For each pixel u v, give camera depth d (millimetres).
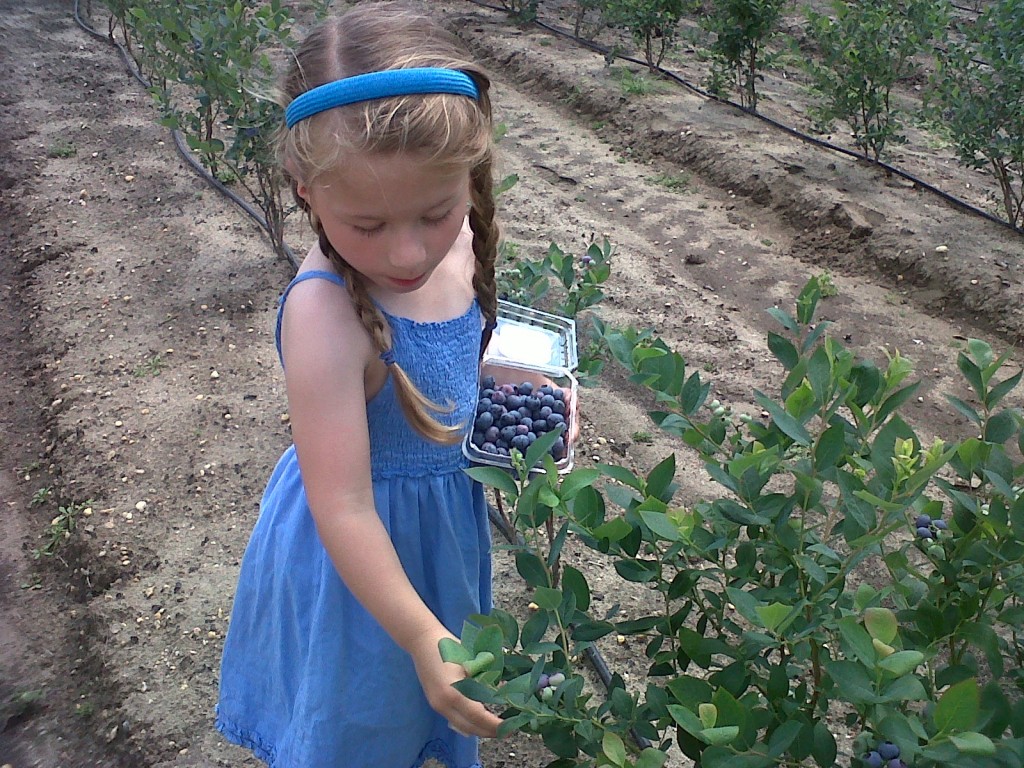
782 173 6117
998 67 5406
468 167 1279
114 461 3602
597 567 3064
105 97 7629
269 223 5020
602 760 1231
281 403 3939
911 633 1406
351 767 1792
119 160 6430
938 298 4953
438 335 1568
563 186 6469
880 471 1273
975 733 955
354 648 1712
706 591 1646
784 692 1410
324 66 1264
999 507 1345
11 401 4195
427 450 1658
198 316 4594
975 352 1491
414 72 1215
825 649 1514
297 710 1771
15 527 3496
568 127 7602
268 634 1890
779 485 3463
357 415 1399
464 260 1703
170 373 4160
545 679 1344
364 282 1441
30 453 3877
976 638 1360
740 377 4238
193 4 4820
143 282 4930
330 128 1204
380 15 1345
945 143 7066
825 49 6496
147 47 5602
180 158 6441
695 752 1467
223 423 3809
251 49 4660
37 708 2762
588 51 9172
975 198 5887
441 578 1744
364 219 1257
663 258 5480
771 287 5172
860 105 6461
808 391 1363
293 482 1818
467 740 1977
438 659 1349
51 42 9047
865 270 5309
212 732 2584
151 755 2533
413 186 1220
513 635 1356
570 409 1937
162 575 3092
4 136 6793
